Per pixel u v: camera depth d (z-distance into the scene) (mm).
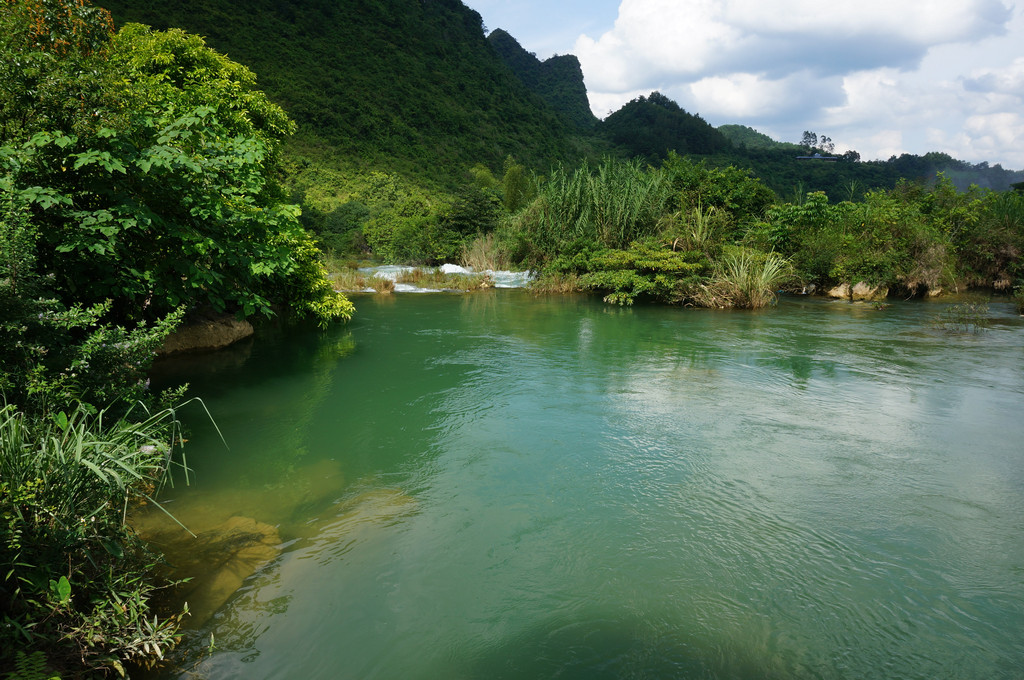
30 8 5258
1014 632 2871
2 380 3232
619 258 17391
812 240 18859
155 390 6902
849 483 4598
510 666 2625
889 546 3672
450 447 5359
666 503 4262
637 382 7672
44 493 2648
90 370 3934
